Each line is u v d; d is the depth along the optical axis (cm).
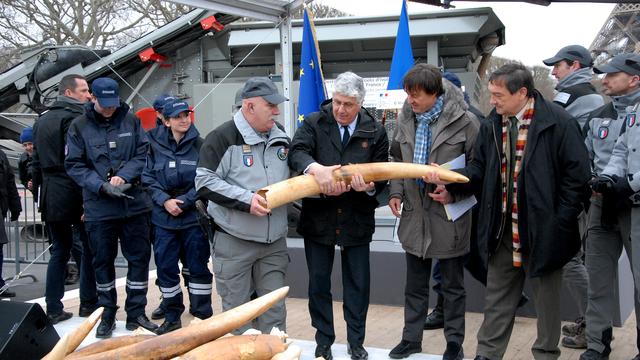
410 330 380
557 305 325
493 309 342
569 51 446
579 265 418
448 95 355
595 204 368
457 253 359
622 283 465
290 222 603
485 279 349
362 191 348
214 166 340
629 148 348
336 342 424
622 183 338
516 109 317
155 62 822
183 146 447
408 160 365
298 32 762
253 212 319
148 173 444
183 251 479
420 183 363
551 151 310
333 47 767
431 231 361
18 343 310
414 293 381
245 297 352
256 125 341
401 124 371
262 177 343
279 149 353
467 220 361
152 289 606
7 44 1950
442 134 350
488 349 341
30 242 943
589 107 435
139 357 210
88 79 829
